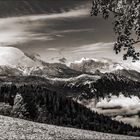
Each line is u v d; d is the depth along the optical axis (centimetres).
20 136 3284
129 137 3766
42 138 3225
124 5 3481
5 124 4078
